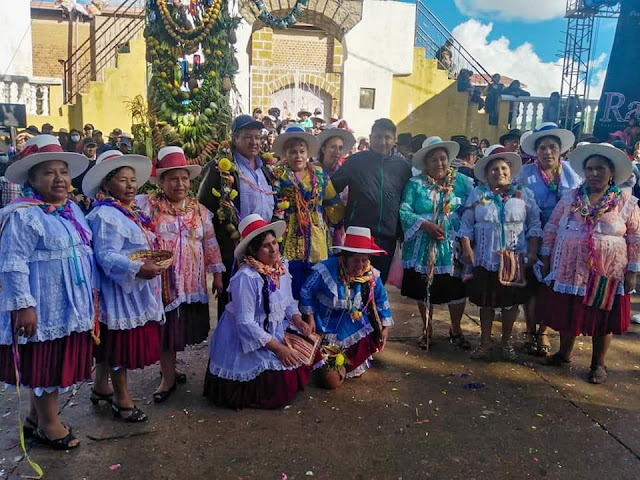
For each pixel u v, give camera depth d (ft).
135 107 23.31
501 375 14.06
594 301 13.24
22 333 9.32
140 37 48.37
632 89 37.73
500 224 14.39
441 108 48.93
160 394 12.35
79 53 64.08
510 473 9.82
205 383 12.50
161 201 12.19
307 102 48.70
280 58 51.47
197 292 12.37
